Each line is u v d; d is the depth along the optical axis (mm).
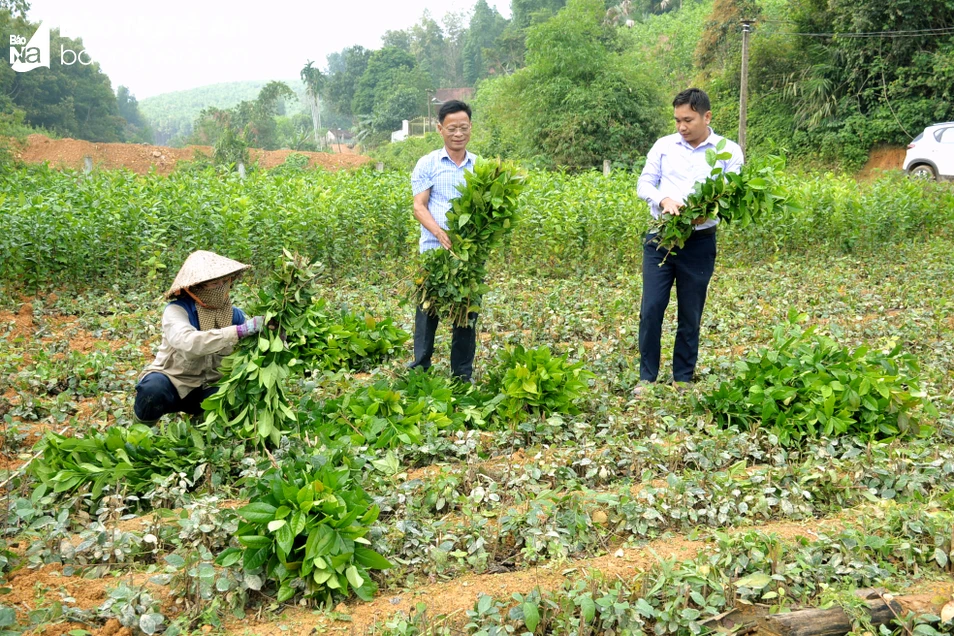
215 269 4426
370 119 68750
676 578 3359
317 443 4480
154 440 4465
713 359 6551
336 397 5480
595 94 27266
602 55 28328
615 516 4043
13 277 9508
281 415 4484
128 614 3141
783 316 8781
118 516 3832
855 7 27672
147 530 3764
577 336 8133
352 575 3342
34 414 5574
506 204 5520
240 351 4398
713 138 5805
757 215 5566
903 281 10938
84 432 4922
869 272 11781
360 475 4203
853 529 3873
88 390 6113
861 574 3477
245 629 3221
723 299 9391
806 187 14297
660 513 4094
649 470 4469
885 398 5102
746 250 13289
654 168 5914
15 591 3363
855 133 28469
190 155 29906
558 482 4465
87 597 3352
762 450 5023
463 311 5762
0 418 5445
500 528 3885
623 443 4895
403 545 3727
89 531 3660
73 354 6500
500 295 9656
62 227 9703
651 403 5512
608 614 3164
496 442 4965
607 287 10617
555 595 3311
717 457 4723
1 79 38188
